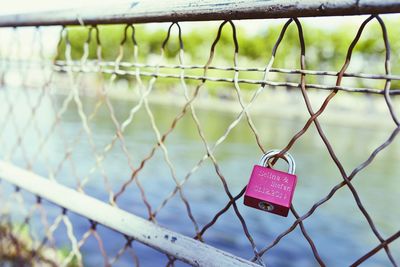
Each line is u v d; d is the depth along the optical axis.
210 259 1.63
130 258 7.53
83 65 2.30
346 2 1.31
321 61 56.72
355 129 56.94
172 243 1.77
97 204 2.12
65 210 2.46
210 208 12.95
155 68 1.92
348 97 84.62
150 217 1.99
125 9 1.93
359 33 1.33
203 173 18.89
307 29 55.38
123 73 2.06
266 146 30.58
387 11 1.24
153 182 15.72
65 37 2.41
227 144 29.81
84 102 50.22
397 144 42.09
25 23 2.54
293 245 10.43
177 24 1.78
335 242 11.20
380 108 84.06
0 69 2.96
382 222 13.73
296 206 14.86
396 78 1.27
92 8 2.10
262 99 84.44
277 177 1.44
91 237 8.20
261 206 1.47
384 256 10.36
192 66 1.77
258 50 59.53
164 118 45.28
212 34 62.12
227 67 1.65
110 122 36.78
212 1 1.61
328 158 27.86
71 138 24.11
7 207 3.55
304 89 1.45
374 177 22.59
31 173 2.58
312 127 52.91
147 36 54.12
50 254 4.00
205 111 65.44
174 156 22.78
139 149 23.84
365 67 37.06
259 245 10.09
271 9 1.46
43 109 35.28
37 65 2.64
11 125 23.31
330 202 15.80
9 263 3.52
